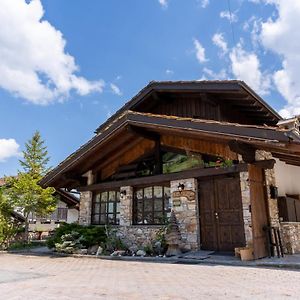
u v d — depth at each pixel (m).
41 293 4.34
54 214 21.14
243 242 7.78
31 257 9.89
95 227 10.81
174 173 9.36
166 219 9.49
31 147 18.17
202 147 9.01
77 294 4.24
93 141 10.26
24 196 15.47
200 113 9.87
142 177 10.23
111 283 5.04
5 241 14.51
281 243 7.75
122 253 9.27
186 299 3.85
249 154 7.66
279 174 9.58
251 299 3.80
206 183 8.82
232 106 9.82
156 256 8.41
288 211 8.94
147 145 10.66
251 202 7.43
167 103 10.87
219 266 6.56
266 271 5.82
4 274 6.19
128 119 9.29
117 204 11.10
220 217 8.32
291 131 6.21
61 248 10.31
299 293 4.07
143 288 4.58
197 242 8.45
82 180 12.28
